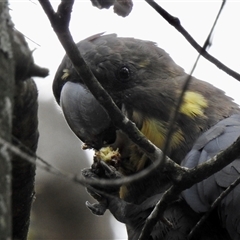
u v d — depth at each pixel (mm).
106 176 8633
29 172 6309
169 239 8430
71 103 9023
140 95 9141
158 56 9609
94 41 9609
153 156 6418
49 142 13359
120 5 6121
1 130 3881
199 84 9523
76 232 13398
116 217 8953
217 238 8398
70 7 5480
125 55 9352
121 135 8930
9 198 3822
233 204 8156
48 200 13195
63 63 9477
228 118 9156
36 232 13117
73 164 13312
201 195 8305
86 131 8930
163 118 9008
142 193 8984
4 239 3693
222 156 6289
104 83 9266
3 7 4219
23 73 4883
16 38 4723
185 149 8805
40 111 13453
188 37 5891
